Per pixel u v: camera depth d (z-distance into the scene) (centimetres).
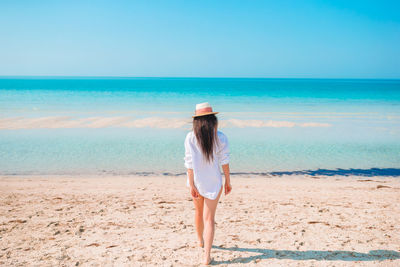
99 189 661
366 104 2959
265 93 4969
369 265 302
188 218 463
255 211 505
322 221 448
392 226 424
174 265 303
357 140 1275
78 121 1703
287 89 6625
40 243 359
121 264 304
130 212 492
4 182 715
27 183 707
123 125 1600
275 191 656
